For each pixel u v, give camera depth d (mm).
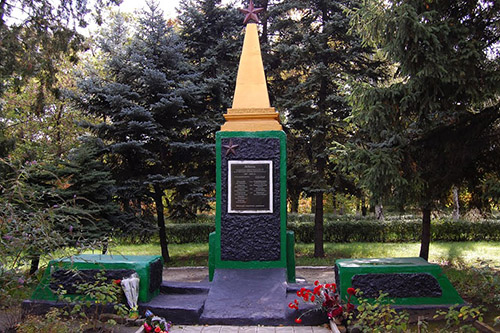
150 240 18641
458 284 7523
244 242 7363
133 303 5711
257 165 7531
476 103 7555
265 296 6320
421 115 8023
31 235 4523
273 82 15000
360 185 8133
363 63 13672
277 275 6977
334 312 5445
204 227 18703
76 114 16516
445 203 9438
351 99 7977
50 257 4762
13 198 4875
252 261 7316
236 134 7613
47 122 16625
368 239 18406
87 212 5387
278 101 13570
